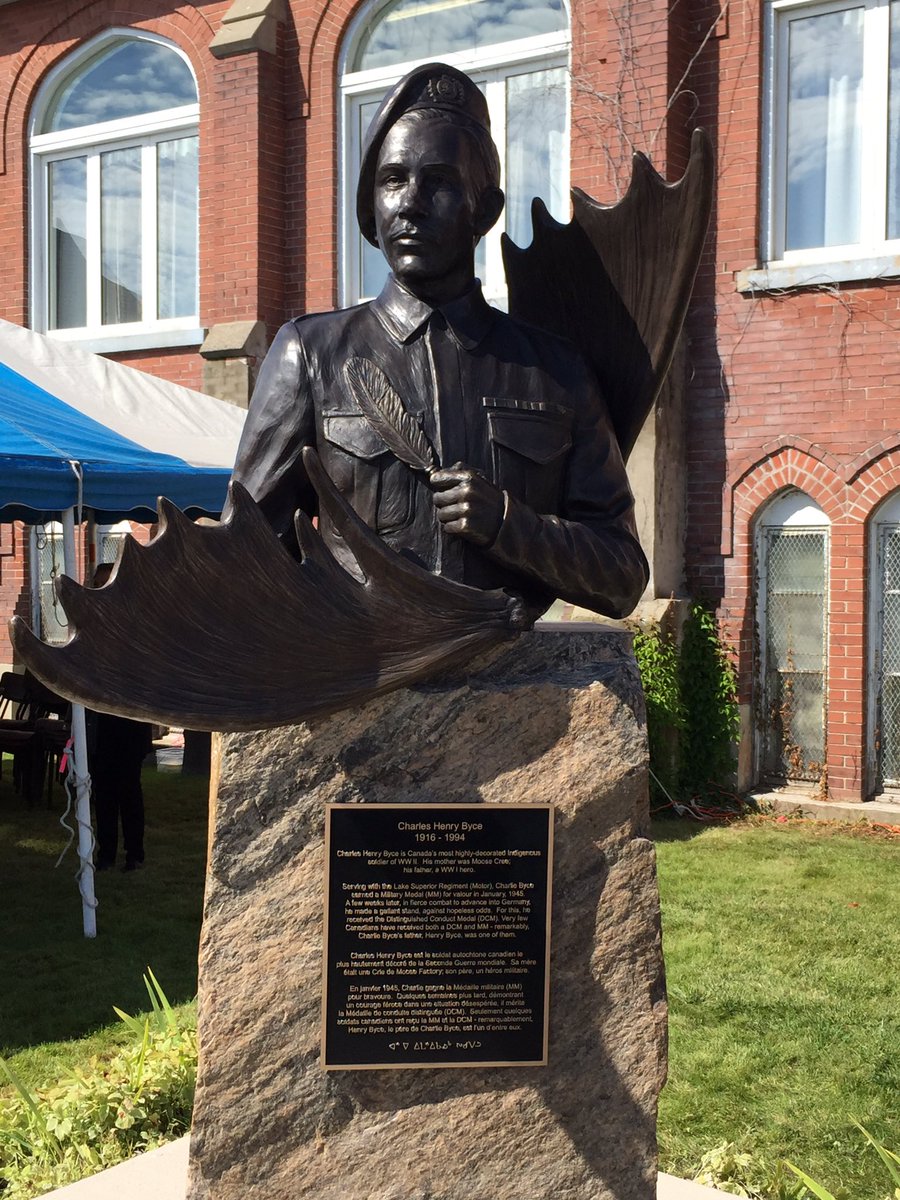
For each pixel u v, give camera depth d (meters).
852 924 6.97
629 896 2.99
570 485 2.99
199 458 7.85
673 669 10.12
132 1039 5.42
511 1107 2.96
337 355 2.91
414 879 2.89
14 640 2.43
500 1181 2.97
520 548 2.76
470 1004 2.93
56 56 13.95
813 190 10.17
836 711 10.01
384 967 2.90
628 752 2.98
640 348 3.08
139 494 7.04
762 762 10.58
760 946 6.59
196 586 2.61
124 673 2.55
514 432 2.88
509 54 11.26
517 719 2.93
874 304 9.70
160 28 13.20
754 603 10.49
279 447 2.90
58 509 6.67
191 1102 4.17
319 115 12.23
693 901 7.44
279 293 12.56
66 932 6.98
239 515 2.65
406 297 2.93
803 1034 5.41
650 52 10.16
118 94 13.82
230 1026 2.85
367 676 2.78
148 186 13.66
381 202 2.89
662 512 10.24
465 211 2.87
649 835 3.02
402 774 2.89
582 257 3.10
